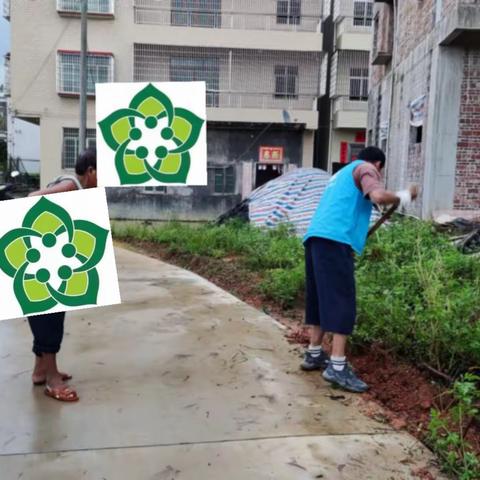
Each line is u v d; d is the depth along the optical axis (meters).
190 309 5.82
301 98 23.08
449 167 10.38
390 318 4.20
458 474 2.71
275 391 3.71
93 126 22.20
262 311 5.84
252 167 23.00
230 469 2.77
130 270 8.54
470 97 10.23
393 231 7.99
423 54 11.39
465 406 3.05
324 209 3.79
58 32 21.84
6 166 34.38
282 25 22.80
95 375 3.96
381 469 2.79
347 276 3.70
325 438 3.08
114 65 22.17
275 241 8.70
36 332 3.49
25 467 2.78
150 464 2.81
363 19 23.00
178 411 3.40
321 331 4.02
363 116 23.36
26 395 3.61
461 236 8.38
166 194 22.33
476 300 4.31
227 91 22.84
